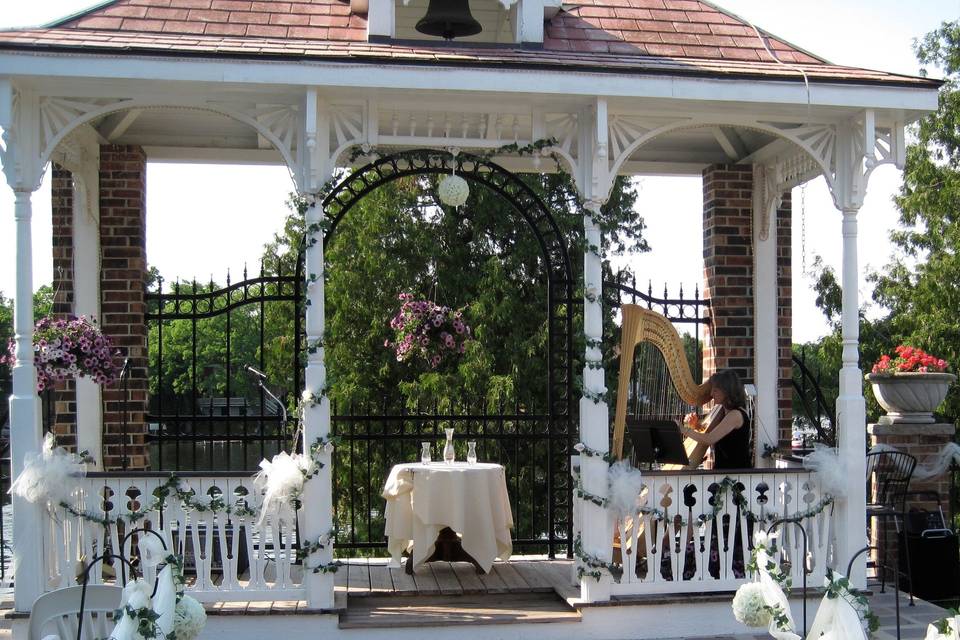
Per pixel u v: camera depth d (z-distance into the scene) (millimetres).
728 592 6086
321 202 5945
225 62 5512
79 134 6820
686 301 7973
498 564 7230
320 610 5695
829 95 5973
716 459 6520
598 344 6047
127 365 7105
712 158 7945
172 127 7227
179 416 7293
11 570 7492
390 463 15852
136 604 3416
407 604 6176
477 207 17094
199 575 5793
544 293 16812
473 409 15250
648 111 6164
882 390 7781
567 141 6199
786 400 7910
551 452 7539
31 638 3898
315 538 5766
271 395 7004
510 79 5703
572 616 5859
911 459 7441
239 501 5816
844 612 3584
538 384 15797
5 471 10125
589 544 5941
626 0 7180
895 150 6352
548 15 6770
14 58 5348
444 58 5641
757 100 5910
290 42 5996
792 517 6156
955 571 7113
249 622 5664
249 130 7355
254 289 19859
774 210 7879
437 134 6621
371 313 17234
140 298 7176
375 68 5605
